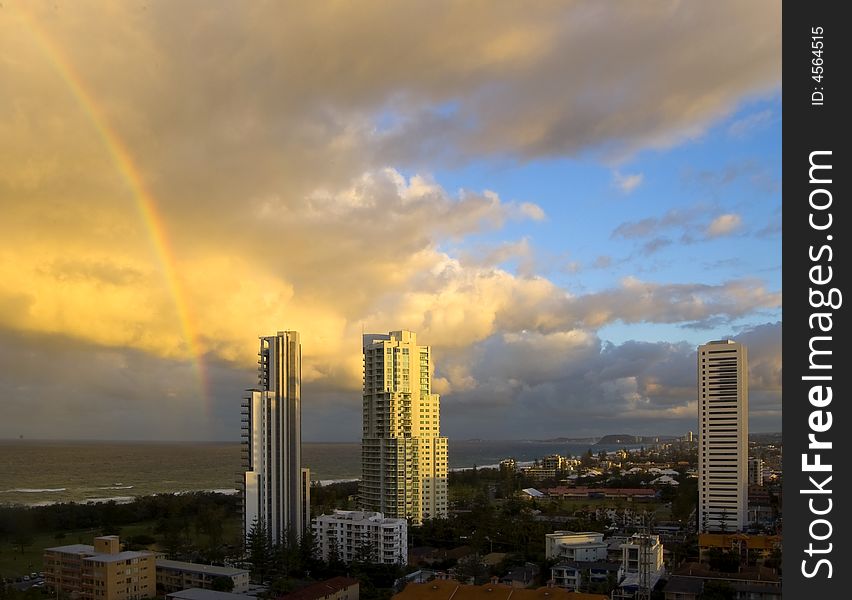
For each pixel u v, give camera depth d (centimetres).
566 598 15175
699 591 18350
